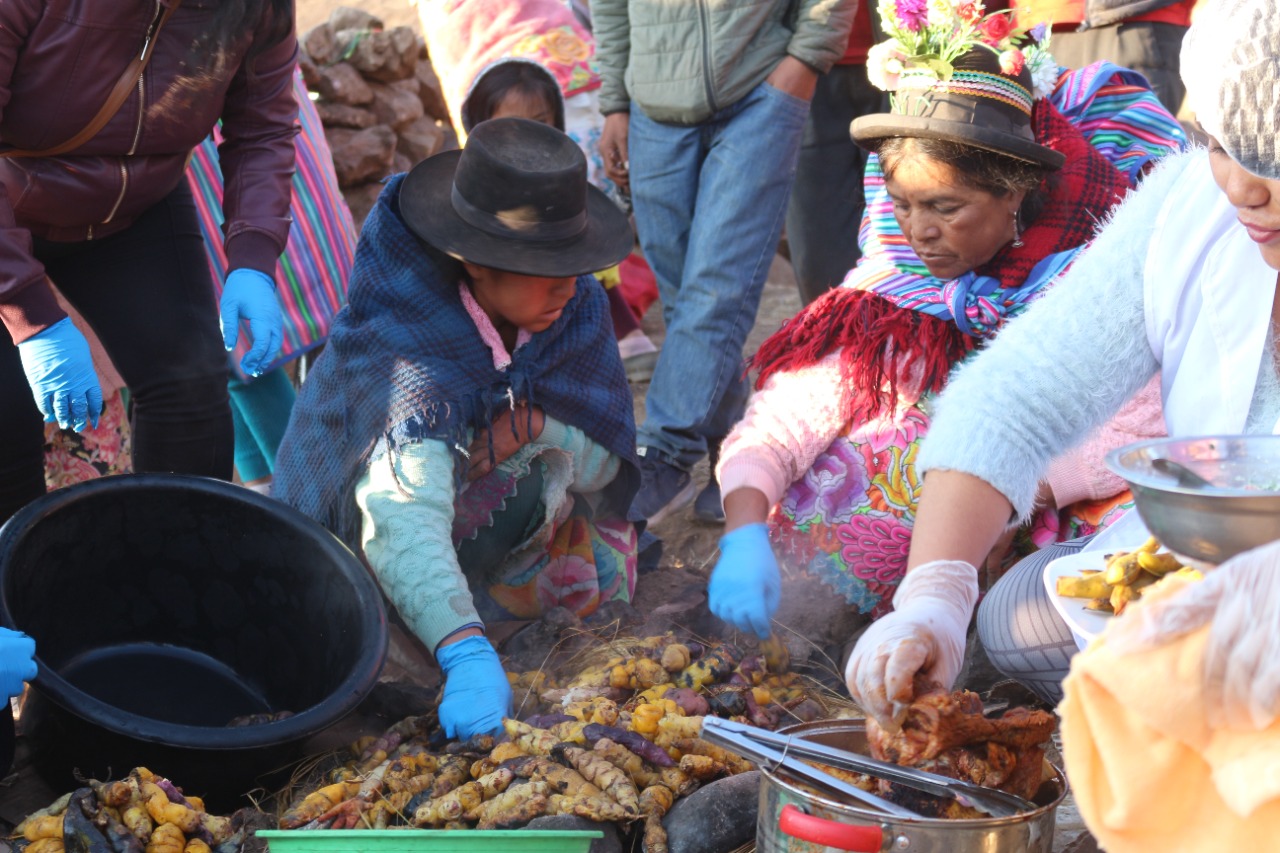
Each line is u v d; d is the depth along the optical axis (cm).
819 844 172
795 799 177
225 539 273
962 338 286
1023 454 208
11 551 236
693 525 420
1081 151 287
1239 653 118
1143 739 126
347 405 276
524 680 271
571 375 293
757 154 402
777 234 412
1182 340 210
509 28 535
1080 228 282
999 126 269
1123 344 213
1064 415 211
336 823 218
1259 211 172
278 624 277
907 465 288
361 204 671
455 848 188
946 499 207
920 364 287
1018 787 187
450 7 540
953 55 267
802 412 292
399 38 699
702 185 413
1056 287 221
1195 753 127
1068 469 272
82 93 272
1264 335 202
